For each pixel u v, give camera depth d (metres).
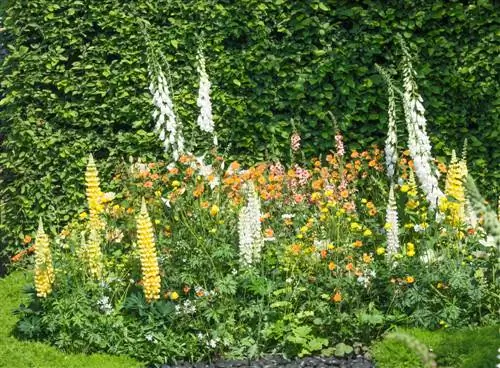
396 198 7.96
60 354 6.91
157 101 7.79
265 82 9.66
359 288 7.13
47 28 9.83
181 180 7.95
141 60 9.79
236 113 9.73
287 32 9.55
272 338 7.05
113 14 9.72
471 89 9.33
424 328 6.89
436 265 7.14
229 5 9.70
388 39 9.40
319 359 6.83
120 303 7.17
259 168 8.19
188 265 7.25
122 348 6.99
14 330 7.45
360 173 9.43
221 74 9.73
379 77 9.48
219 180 8.00
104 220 7.81
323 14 9.61
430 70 9.35
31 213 9.72
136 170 8.34
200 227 7.54
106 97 9.85
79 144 9.77
